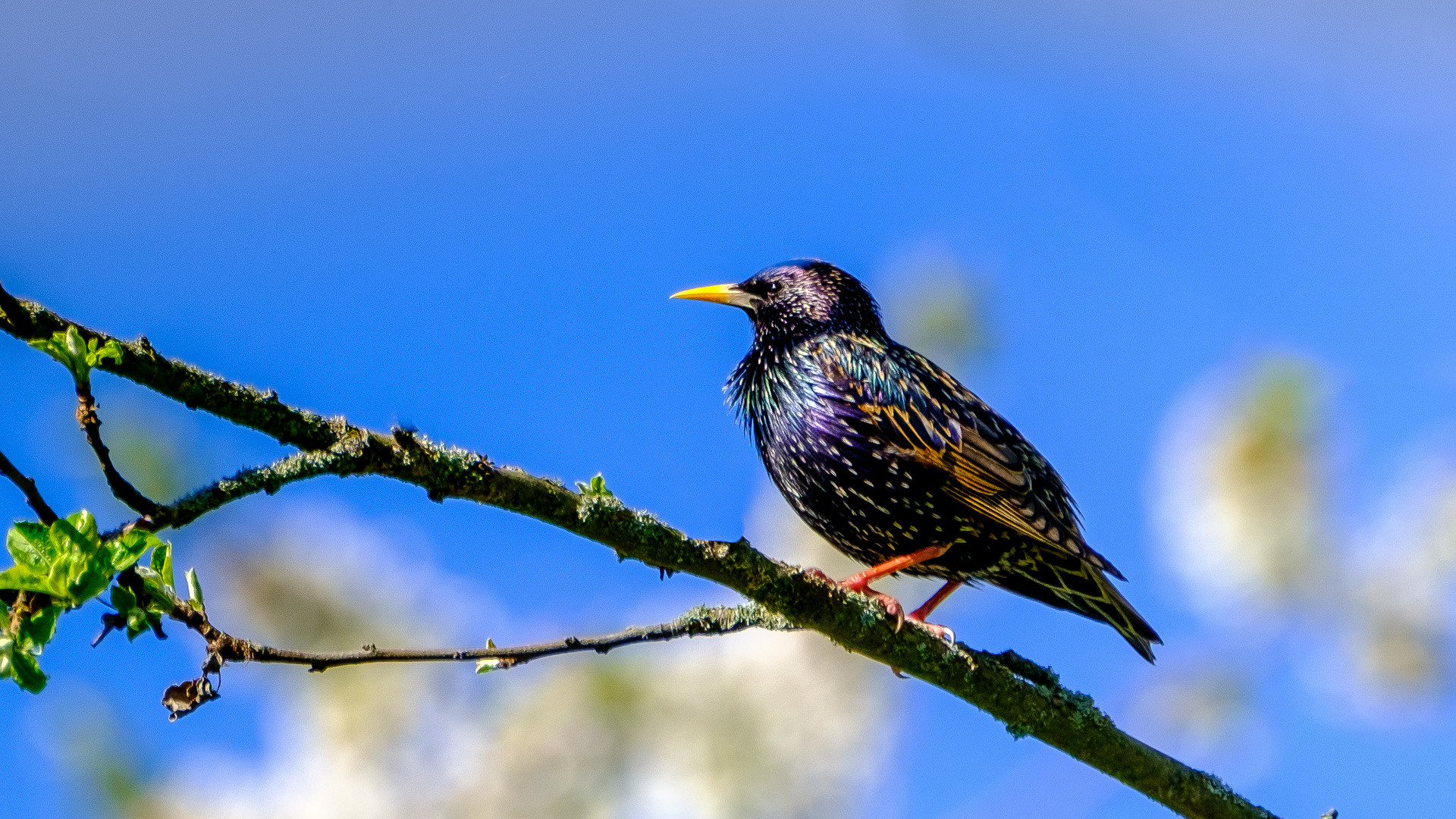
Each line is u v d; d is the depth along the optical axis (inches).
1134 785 347.3
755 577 302.0
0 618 220.5
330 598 420.2
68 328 240.1
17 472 224.8
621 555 287.9
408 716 424.8
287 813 407.2
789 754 428.5
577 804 424.8
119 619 235.9
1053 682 346.6
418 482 263.7
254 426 253.0
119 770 383.2
